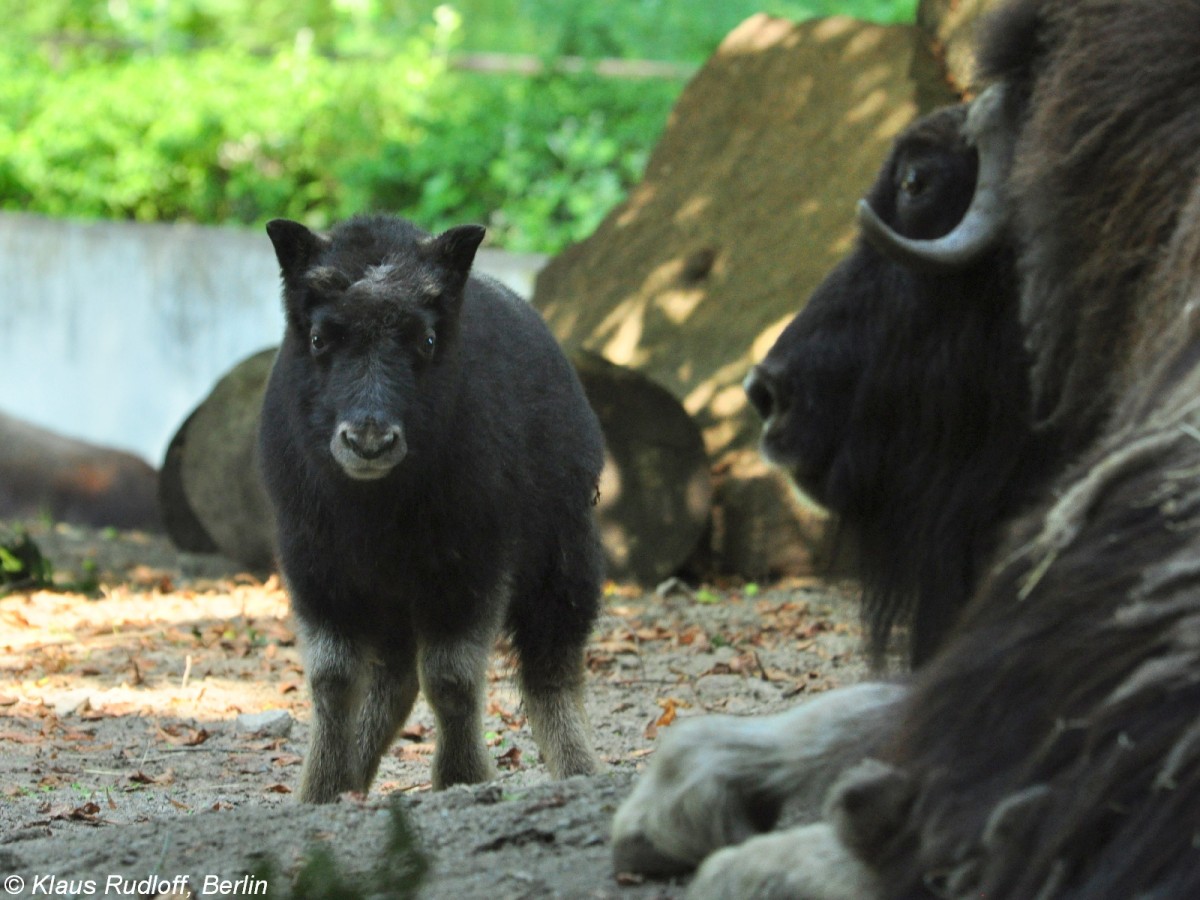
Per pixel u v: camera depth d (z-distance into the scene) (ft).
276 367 52.16
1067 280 33.91
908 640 41.14
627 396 96.27
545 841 33.83
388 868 31.94
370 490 47.39
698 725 30.07
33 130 169.99
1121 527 25.45
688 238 110.11
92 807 48.85
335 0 190.39
